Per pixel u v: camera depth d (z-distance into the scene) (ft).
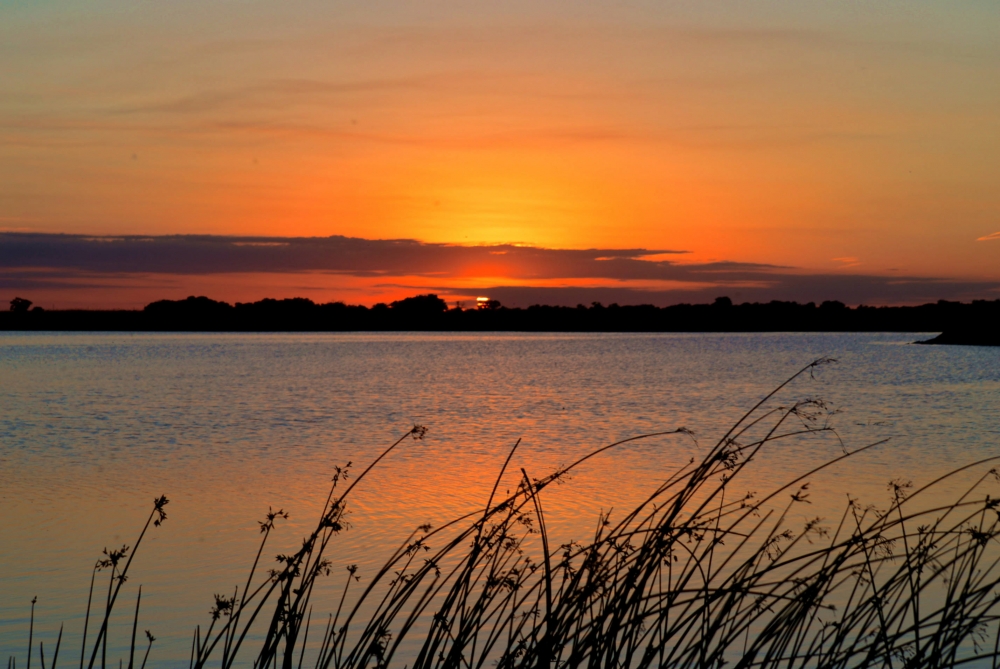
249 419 109.29
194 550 42.50
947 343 473.67
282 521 48.83
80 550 42.78
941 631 15.65
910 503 49.11
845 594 29.35
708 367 241.76
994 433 88.17
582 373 213.66
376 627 15.55
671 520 15.79
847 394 145.18
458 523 46.98
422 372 218.18
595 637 14.97
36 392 154.10
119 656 28.53
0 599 34.81
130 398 142.20
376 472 65.57
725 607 15.44
